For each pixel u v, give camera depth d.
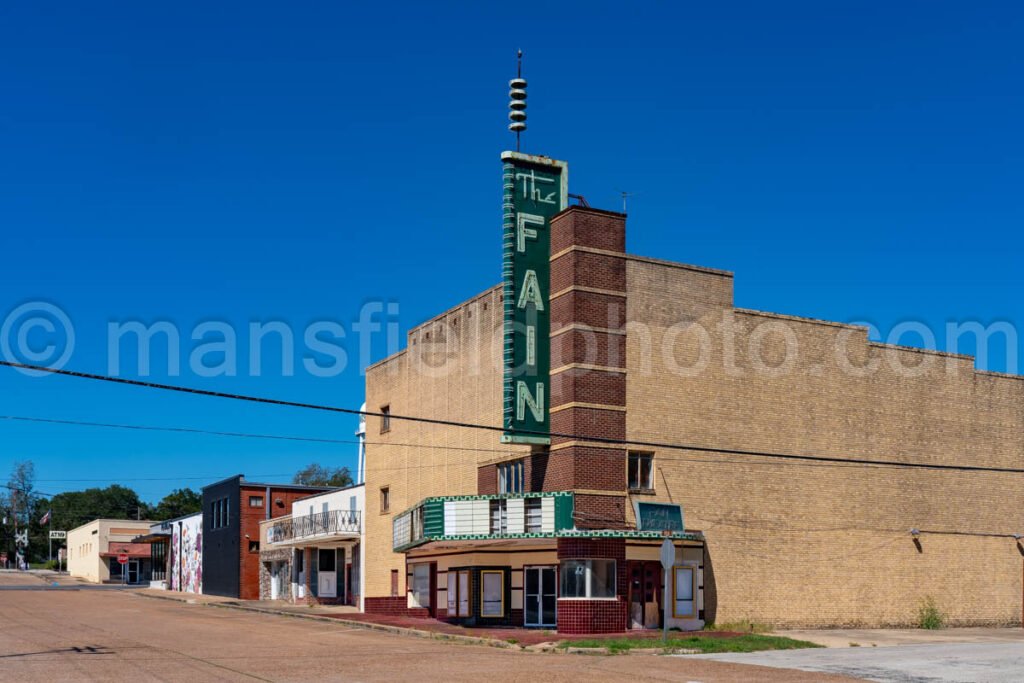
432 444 45.19
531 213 37.44
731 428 38.50
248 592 68.00
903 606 40.97
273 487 70.44
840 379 41.25
